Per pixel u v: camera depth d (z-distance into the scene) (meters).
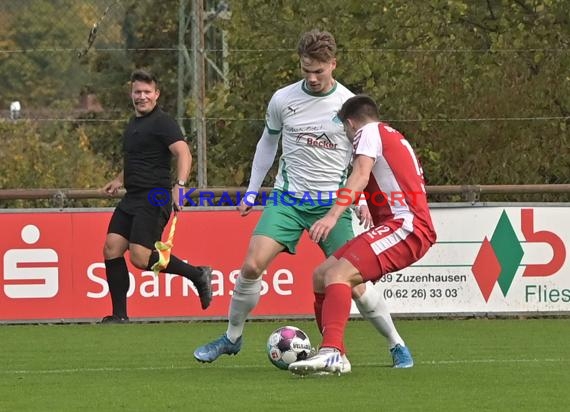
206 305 27.44
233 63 41.00
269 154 21.28
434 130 34.88
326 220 17.75
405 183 18.28
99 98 67.00
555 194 32.56
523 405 16.00
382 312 20.31
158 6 63.16
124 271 27.34
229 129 37.19
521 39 37.50
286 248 20.50
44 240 30.73
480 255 31.16
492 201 32.84
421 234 18.30
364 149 18.16
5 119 44.00
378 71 37.47
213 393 17.27
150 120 26.39
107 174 42.00
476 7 39.47
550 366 20.92
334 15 40.59
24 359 23.22
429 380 18.66
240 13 41.97
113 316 27.36
